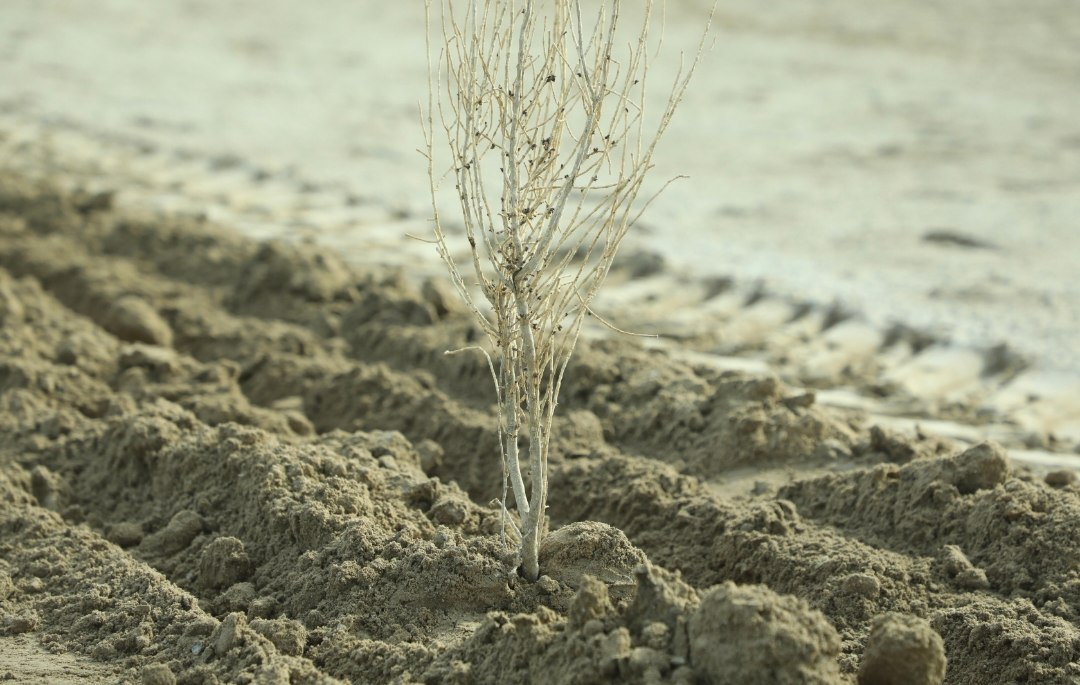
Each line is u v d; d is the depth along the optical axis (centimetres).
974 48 2880
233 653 681
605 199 679
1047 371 1212
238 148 2111
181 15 3350
